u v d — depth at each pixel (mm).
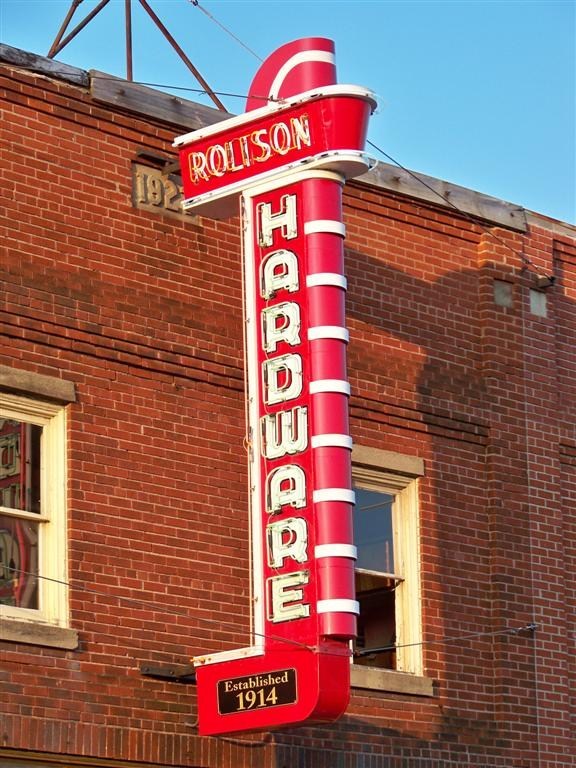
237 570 21375
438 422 24344
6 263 20141
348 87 19984
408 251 24688
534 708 24172
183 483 21141
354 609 19125
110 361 20844
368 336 23828
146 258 21562
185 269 21922
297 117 20203
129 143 21781
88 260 20953
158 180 21953
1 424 19906
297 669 18922
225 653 19547
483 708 23703
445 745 23047
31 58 20953
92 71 21500
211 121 22688
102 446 20484
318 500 19359
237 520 21562
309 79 20531
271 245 20359
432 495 24000
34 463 20078
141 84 21922
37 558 19859
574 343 26781
